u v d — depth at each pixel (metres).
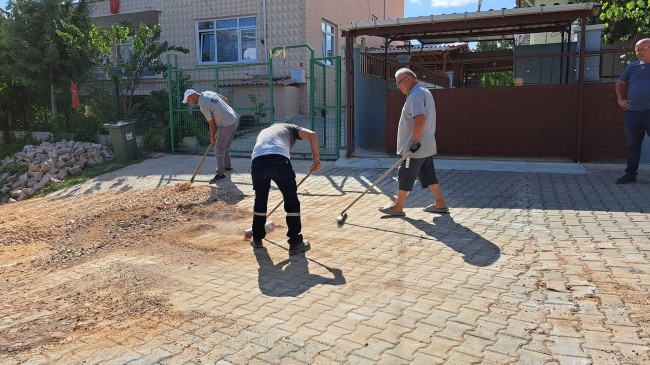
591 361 2.91
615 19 10.30
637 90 7.21
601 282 3.99
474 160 9.73
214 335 3.50
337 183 8.68
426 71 15.97
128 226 6.78
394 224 6.08
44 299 4.52
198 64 18.61
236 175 9.70
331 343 3.29
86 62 15.70
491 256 4.79
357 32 10.30
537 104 9.46
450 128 10.11
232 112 9.28
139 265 5.18
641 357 2.91
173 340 3.46
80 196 9.50
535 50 12.82
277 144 5.35
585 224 5.62
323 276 4.54
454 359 3.01
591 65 10.32
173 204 7.61
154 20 19.47
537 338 3.20
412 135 5.96
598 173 8.41
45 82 15.59
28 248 6.49
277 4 17.09
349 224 6.21
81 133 14.33
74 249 6.11
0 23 15.18
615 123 9.02
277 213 7.05
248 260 5.14
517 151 9.70
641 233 5.17
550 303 3.69
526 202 6.76
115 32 14.98
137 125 14.94
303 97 17.02
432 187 6.38
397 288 4.14
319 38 17.86
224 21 18.08
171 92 12.58
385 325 3.50
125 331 3.66
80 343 3.51
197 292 4.35
